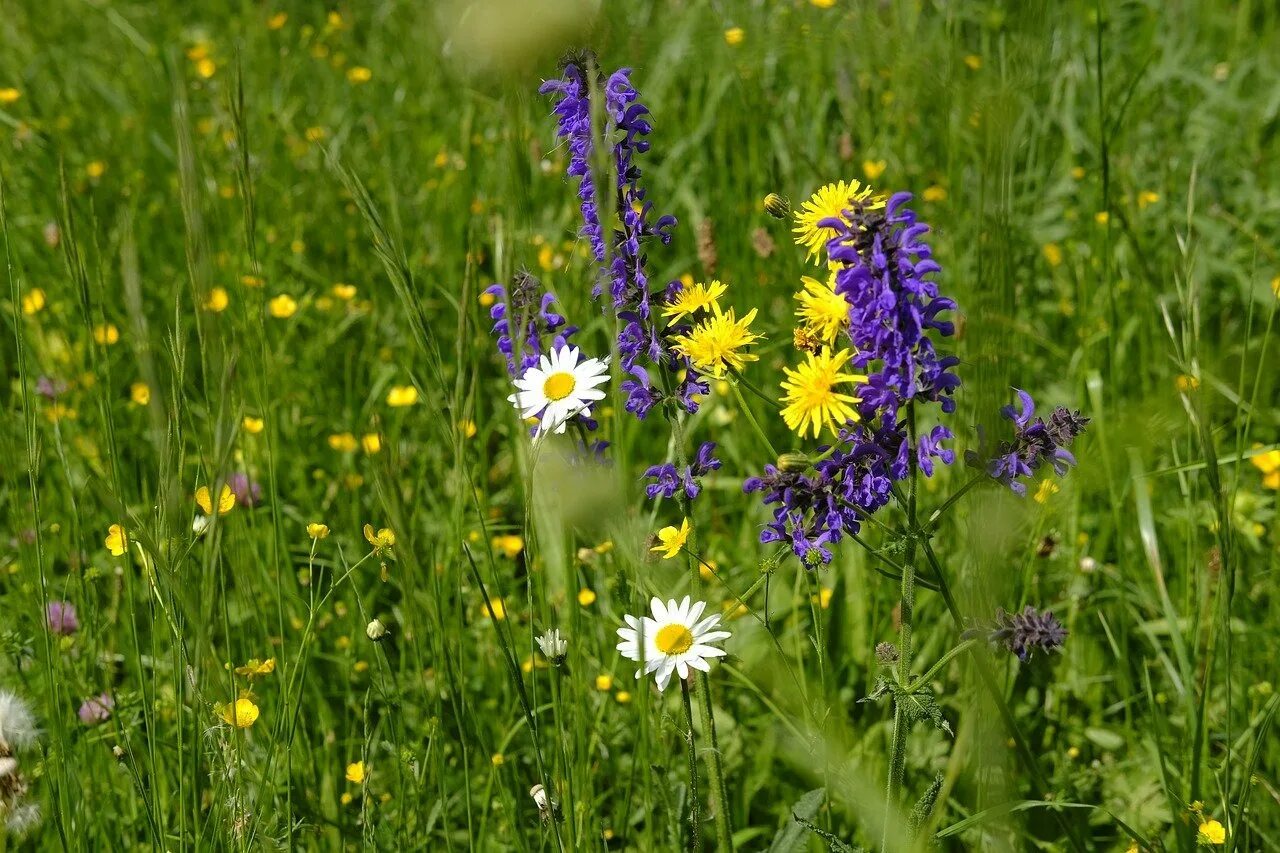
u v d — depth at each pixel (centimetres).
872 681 248
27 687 238
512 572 311
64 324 388
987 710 159
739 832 236
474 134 487
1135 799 248
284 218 462
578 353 194
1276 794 222
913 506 170
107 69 591
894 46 400
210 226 442
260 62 585
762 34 443
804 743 207
